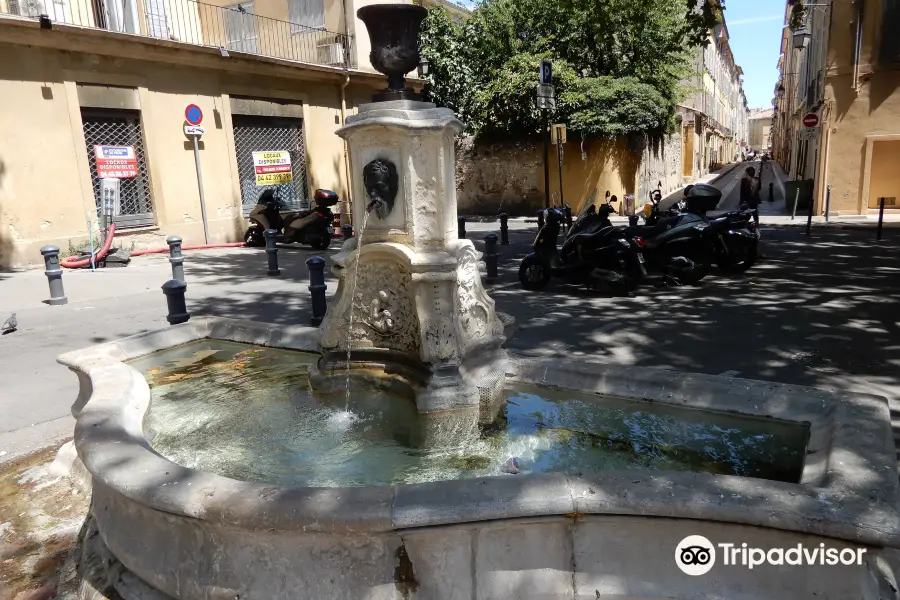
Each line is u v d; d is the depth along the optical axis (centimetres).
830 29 1823
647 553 222
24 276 1112
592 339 682
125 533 263
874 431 267
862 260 1134
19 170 1202
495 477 230
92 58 1302
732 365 580
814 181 1989
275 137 1750
